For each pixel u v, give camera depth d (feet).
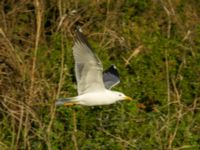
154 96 54.29
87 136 51.13
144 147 49.98
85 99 47.85
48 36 57.88
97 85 47.98
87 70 47.32
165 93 54.34
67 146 50.11
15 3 58.59
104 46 57.36
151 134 50.67
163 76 55.77
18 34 57.41
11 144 49.37
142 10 61.16
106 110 51.93
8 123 50.98
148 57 56.75
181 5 62.28
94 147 50.11
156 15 61.26
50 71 54.08
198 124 52.60
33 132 49.98
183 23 61.05
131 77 55.21
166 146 50.11
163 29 60.64
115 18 59.52
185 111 52.90
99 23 59.11
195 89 55.47
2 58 53.78
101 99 48.03
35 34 57.00
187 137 51.06
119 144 49.96
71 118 51.13
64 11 57.98
